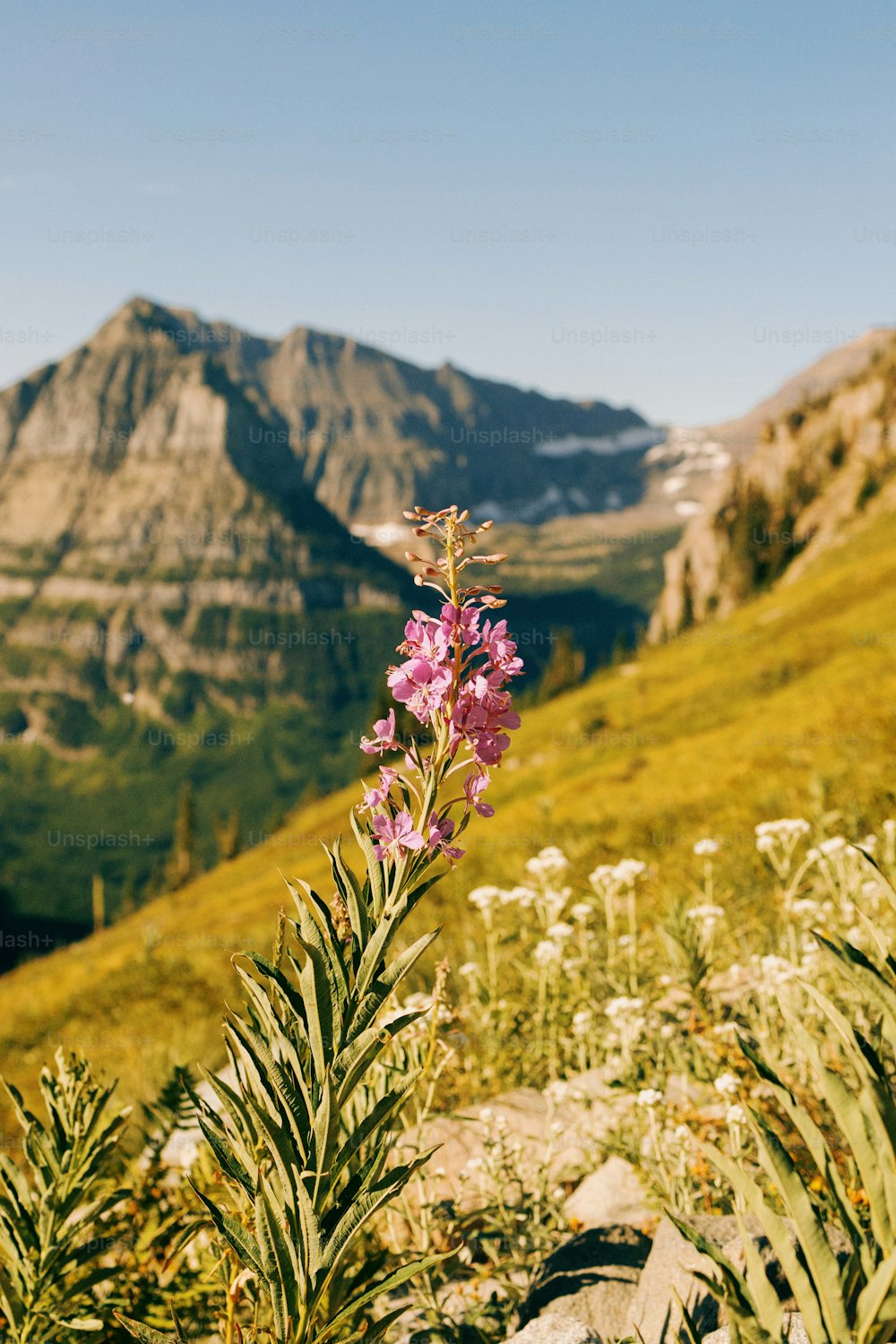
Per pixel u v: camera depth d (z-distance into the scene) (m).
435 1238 3.72
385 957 2.17
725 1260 2.01
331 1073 2.12
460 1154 4.66
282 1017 2.34
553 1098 4.63
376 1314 3.64
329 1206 2.27
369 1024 2.17
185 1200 4.16
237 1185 2.47
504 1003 6.02
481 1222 4.11
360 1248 3.88
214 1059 9.40
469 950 7.03
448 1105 5.31
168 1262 3.55
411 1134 4.50
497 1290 3.68
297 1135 2.15
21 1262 3.09
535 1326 3.05
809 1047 2.03
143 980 18.44
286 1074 2.15
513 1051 5.81
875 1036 3.88
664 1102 4.32
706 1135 4.15
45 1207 3.13
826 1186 2.01
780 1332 1.92
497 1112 5.07
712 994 5.59
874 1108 1.90
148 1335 2.32
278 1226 2.18
